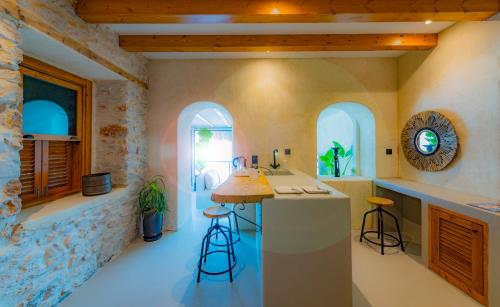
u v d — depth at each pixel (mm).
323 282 1537
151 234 2969
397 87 3318
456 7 1886
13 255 1455
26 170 2014
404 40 2611
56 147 2340
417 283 2047
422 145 2848
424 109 2828
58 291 1821
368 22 2238
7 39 1377
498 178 1999
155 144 3311
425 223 2318
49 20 1674
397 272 2229
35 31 1578
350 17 1959
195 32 2562
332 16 1946
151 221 2961
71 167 2543
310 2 1906
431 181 2746
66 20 1831
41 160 2156
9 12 1386
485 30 2086
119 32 2541
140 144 3139
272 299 1535
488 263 1705
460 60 2338
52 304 1764
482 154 2131
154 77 3303
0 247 1373
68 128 2480
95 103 2805
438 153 2605
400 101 3264
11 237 1441
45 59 2102
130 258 2537
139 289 1999
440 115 2553
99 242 2330
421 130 2846
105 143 2812
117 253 2629
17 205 1446
